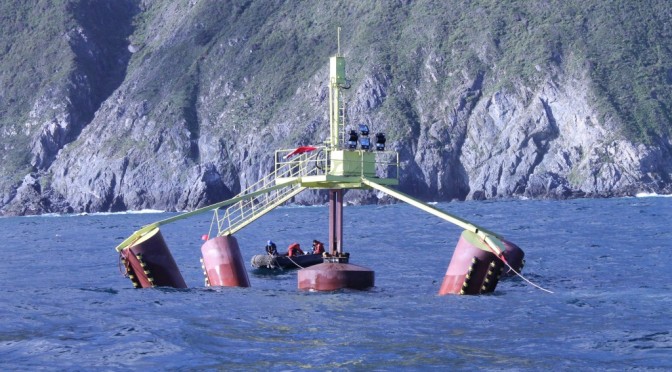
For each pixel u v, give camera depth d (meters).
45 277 53.81
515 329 29.23
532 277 45.94
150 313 33.03
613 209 141.12
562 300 35.66
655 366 23.94
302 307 34.12
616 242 71.31
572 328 29.31
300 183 39.41
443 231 92.88
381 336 28.11
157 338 27.80
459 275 37.09
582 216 120.88
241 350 26.12
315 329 29.39
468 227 37.50
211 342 27.27
